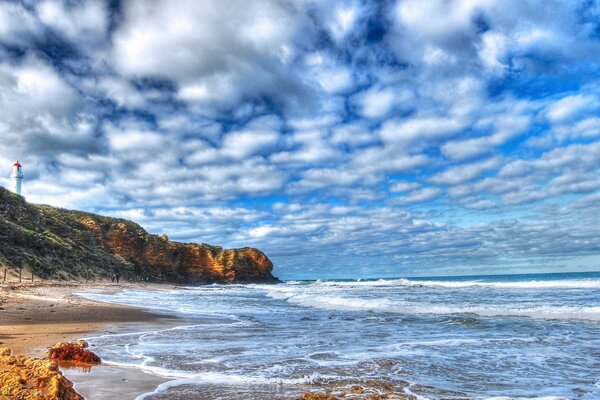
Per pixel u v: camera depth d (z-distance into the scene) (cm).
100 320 1652
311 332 1427
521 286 4556
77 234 7725
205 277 10650
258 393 641
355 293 3978
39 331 1283
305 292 4553
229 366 850
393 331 1459
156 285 7550
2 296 2222
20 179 8325
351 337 1317
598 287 3831
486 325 1605
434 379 774
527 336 1323
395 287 5375
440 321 1753
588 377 805
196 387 672
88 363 845
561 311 1870
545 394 682
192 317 1938
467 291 3844
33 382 521
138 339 1220
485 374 823
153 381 706
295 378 749
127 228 9381
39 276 4538
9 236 4953
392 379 763
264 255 12194
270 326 1605
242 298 3794
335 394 652
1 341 1046
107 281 6259
